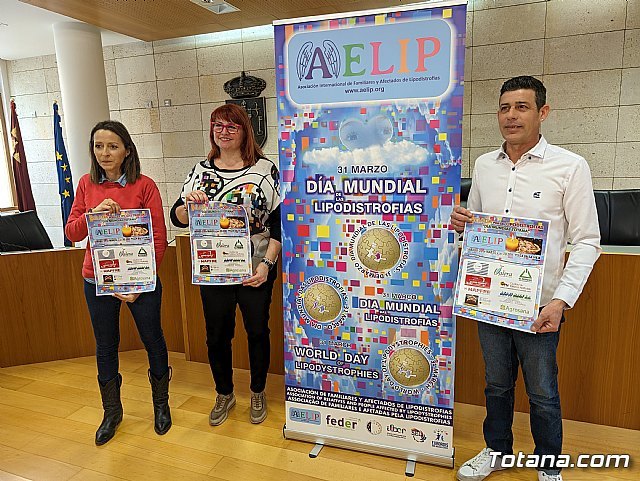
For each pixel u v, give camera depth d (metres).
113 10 3.83
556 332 1.71
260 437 2.24
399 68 1.74
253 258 2.16
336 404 2.09
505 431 1.92
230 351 2.37
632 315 2.11
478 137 4.16
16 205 6.07
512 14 3.91
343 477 1.95
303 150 1.92
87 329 3.21
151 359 2.26
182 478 1.97
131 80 5.29
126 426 2.36
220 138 2.10
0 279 2.97
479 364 2.43
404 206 1.83
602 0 3.65
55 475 2.00
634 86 3.69
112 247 2.06
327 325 2.03
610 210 3.01
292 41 1.84
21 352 3.08
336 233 1.94
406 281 1.88
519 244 1.65
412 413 1.98
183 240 2.95
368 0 3.65
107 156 2.02
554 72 3.87
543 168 1.62
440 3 1.65
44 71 5.71
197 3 3.66
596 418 2.27
